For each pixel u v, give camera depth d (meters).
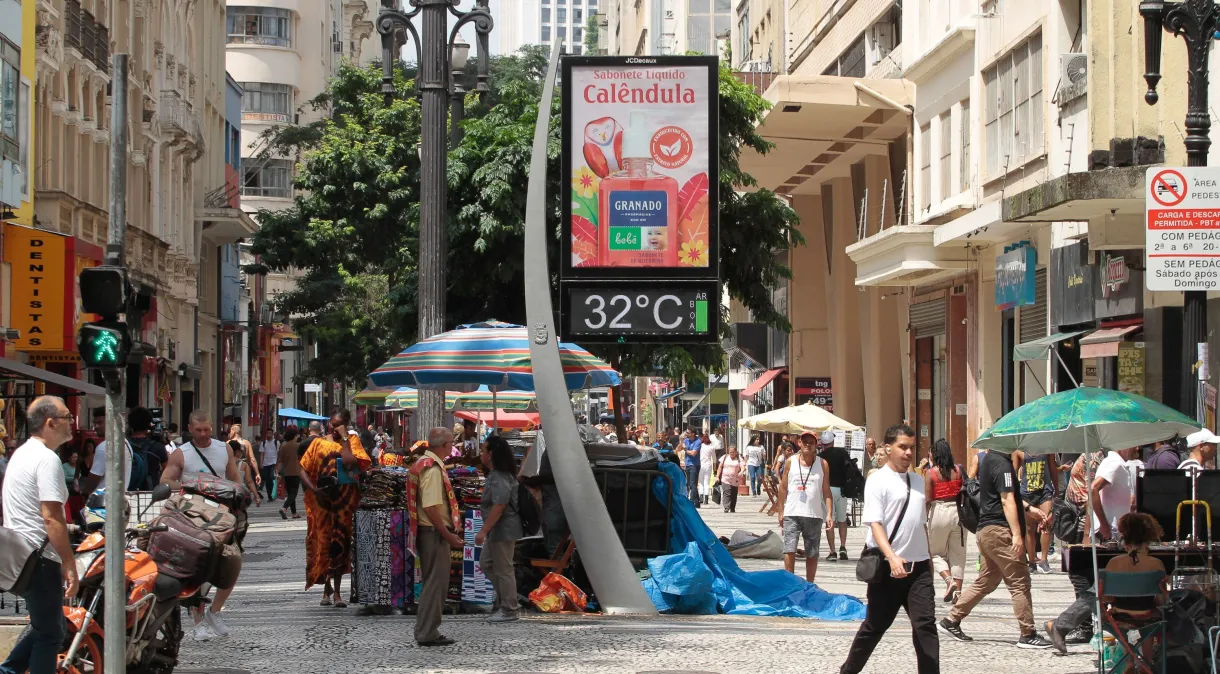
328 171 42.78
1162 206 12.39
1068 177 20.66
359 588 14.98
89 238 35.06
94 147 36.91
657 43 91.19
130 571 9.84
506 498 14.18
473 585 15.20
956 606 13.49
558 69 15.78
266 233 44.00
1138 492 11.09
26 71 29.52
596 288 15.58
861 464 34.00
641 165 15.66
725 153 27.09
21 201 29.28
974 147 29.53
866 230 39.41
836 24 42.25
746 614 15.32
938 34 32.09
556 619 14.55
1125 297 22.66
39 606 8.71
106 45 37.19
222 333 58.16
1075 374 25.33
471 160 26.05
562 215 15.60
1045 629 13.34
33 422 8.89
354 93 44.25
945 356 33.50
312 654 12.02
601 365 16.98
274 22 81.44
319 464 15.80
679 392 68.62
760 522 32.09
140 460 17.08
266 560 22.38
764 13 54.72
